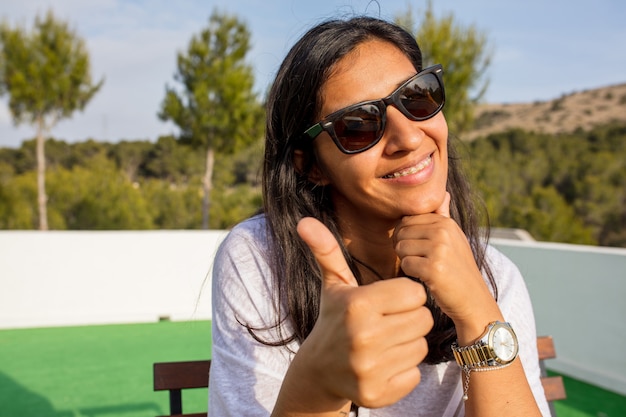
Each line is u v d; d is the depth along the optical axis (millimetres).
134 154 35156
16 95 14578
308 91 1243
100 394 4836
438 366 1299
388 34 1240
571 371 5219
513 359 1044
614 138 34438
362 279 1381
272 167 1392
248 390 1219
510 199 25938
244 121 16469
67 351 6090
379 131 1164
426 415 1297
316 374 806
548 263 5461
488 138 34781
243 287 1308
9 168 29812
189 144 16984
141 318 7332
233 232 1428
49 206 21797
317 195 1375
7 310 6957
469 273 1007
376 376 741
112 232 7293
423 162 1193
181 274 7492
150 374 5371
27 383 5102
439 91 1188
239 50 16406
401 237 1033
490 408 1041
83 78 15242
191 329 7016
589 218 27297
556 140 33781
